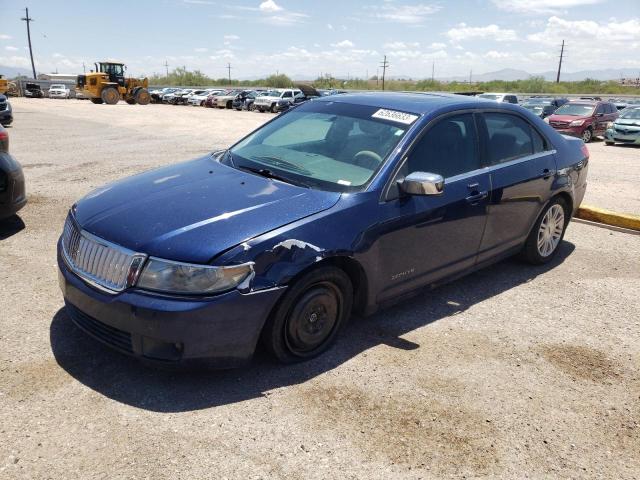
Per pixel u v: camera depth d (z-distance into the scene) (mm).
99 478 2492
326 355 3629
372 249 3590
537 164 5008
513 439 2932
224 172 3951
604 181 10625
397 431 2930
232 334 3053
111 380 3225
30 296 4281
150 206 3363
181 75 114375
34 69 85375
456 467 2699
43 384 3152
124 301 2967
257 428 2887
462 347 3859
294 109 4832
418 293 4180
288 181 3750
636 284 5180
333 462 2676
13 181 5668
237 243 3033
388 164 3770
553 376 3564
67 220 3707
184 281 2934
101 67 42969
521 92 88625
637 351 3941
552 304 4672
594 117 20984
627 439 2992
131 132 17281
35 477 2477
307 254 3217
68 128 18156
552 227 5496
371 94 4789
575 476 2693
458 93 5414
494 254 4805
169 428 2848
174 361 3008
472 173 4355
